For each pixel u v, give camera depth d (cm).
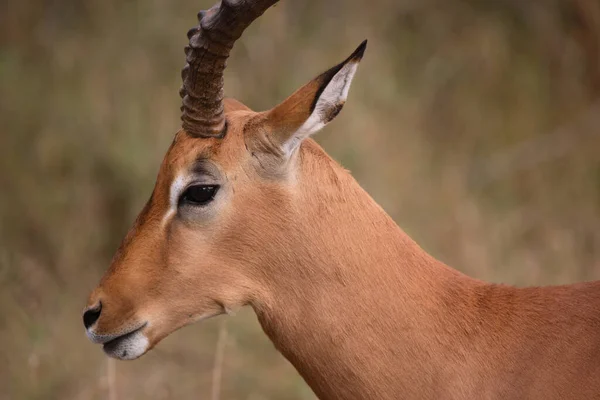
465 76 1767
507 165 1645
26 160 1442
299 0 1709
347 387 672
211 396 1164
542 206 1573
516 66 1789
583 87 1789
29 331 1216
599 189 1625
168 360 1209
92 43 1552
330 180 688
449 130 1716
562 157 1666
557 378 647
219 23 651
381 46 1689
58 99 1483
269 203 677
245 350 1219
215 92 671
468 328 671
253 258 679
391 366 665
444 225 1447
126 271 687
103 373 1165
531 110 1747
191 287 682
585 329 656
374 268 675
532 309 677
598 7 1808
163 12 1556
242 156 675
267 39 1559
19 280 1311
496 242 1441
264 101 1513
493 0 1855
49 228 1392
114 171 1412
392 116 1609
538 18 1838
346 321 669
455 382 661
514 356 661
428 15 1811
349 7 1739
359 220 684
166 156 692
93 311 693
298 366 688
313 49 1609
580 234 1502
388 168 1489
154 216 688
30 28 1586
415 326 668
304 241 675
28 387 1154
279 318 681
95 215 1407
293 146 668
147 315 685
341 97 662
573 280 1383
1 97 1467
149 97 1489
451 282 690
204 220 677
